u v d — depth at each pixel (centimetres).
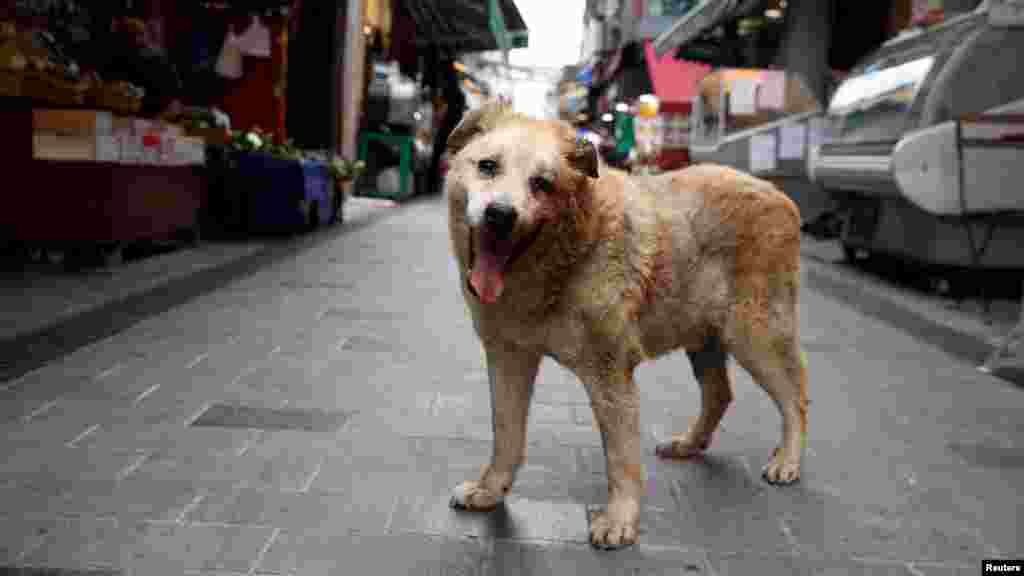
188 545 261
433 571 253
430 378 461
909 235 864
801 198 1383
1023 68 766
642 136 2084
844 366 536
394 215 1442
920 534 293
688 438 362
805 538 287
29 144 696
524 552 268
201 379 438
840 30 1606
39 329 516
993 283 827
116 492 296
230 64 1238
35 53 695
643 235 274
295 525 278
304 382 443
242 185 1029
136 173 770
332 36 1545
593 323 264
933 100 783
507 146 238
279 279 755
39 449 332
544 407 422
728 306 312
